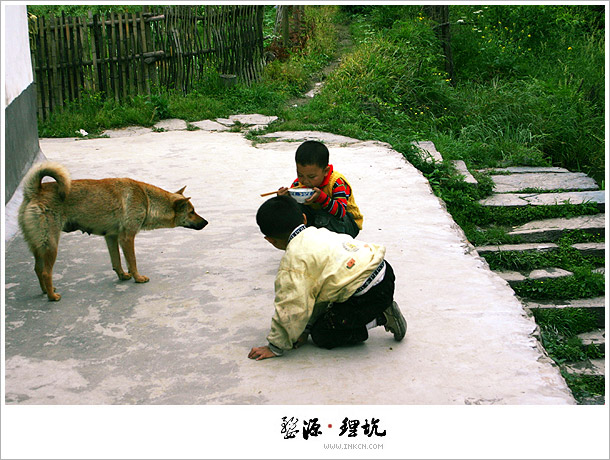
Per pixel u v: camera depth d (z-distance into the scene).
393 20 16.27
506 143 10.84
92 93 11.00
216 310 4.02
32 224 3.93
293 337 3.36
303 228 3.41
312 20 16.95
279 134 9.77
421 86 12.54
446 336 3.72
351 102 11.43
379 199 6.43
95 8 14.89
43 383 3.23
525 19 16.33
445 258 4.93
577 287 6.47
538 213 7.69
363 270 3.30
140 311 4.01
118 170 7.44
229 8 12.72
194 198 6.41
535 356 3.52
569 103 12.65
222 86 12.26
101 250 5.09
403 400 3.09
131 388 3.19
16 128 6.33
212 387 3.20
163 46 11.52
